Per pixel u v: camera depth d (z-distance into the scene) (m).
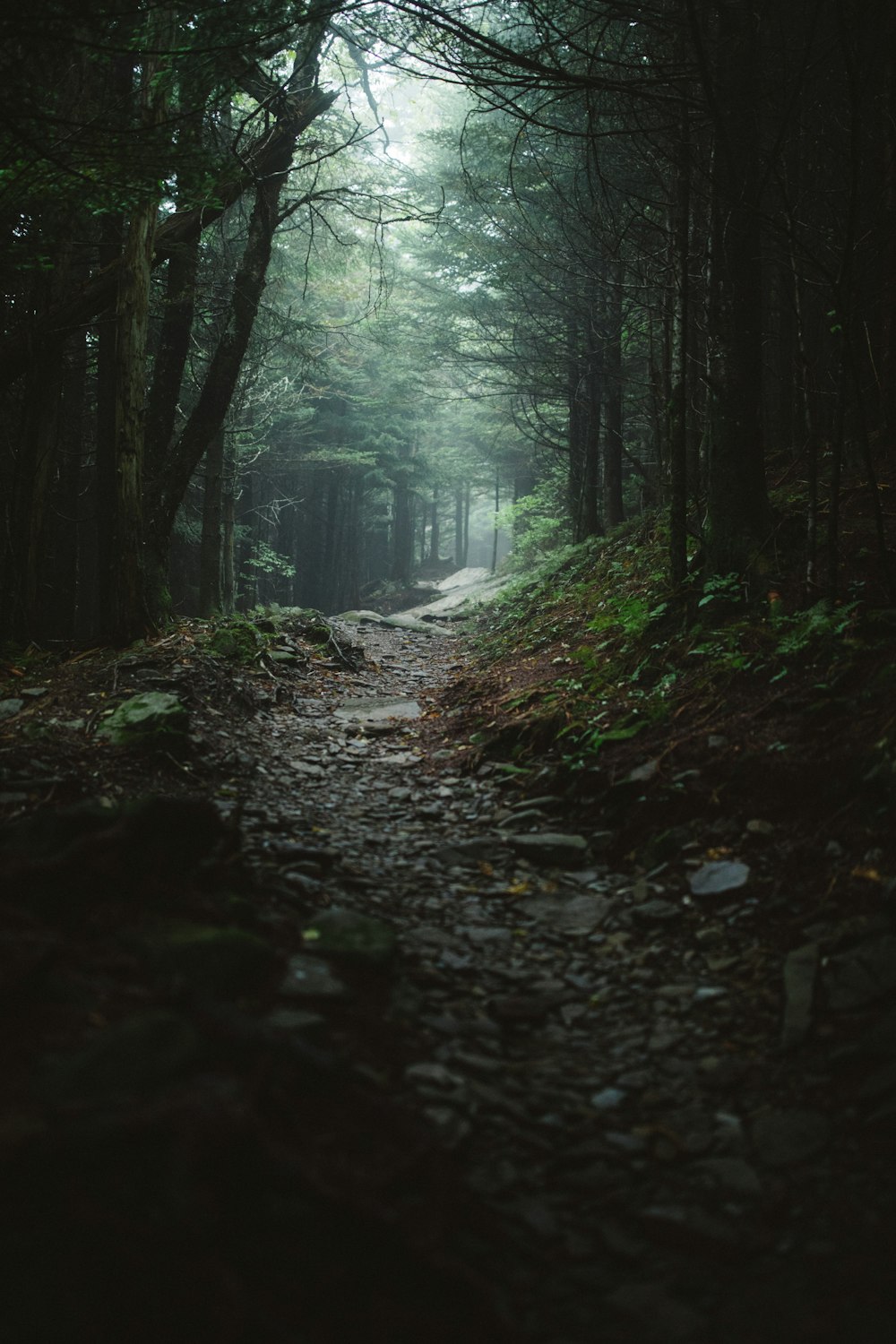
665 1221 2.82
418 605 35.62
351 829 6.19
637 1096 3.52
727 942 4.58
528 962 4.54
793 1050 3.67
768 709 6.34
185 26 6.68
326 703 10.47
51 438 11.85
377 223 14.53
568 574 15.70
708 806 5.68
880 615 6.64
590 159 13.13
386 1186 2.65
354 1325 2.29
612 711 7.46
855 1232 2.78
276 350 20.70
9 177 7.18
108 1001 2.99
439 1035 3.71
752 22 7.73
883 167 9.88
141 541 10.72
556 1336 2.43
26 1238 2.11
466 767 7.72
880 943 4.04
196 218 11.83
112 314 13.34
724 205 8.06
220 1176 2.40
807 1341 2.42
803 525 8.48
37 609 11.79
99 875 3.62
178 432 19.12
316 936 4.08
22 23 5.55
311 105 12.77
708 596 8.07
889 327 10.42
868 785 5.02
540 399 19.84
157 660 9.26
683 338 8.34
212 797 6.38
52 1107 2.40
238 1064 2.84
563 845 5.82
